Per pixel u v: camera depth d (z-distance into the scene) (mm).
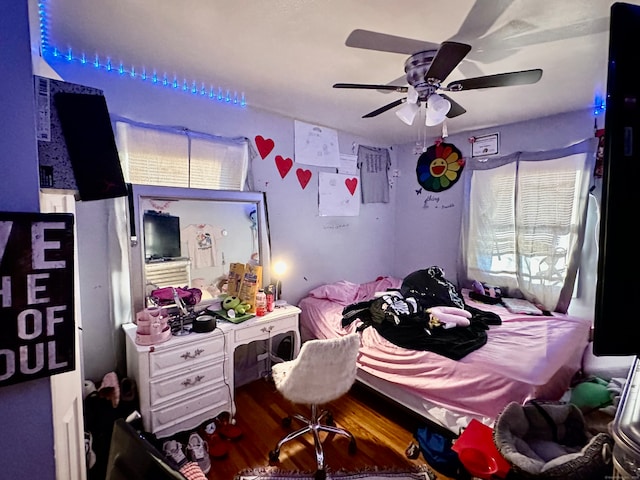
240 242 2537
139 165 2072
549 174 2711
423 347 1957
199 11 1374
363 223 3643
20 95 702
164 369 1802
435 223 3631
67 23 1469
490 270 3123
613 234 708
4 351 688
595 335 734
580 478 991
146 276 2104
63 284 750
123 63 1882
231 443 1943
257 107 2629
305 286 3129
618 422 729
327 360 1651
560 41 1577
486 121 2928
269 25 1471
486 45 1616
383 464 1774
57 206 1072
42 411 758
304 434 2008
